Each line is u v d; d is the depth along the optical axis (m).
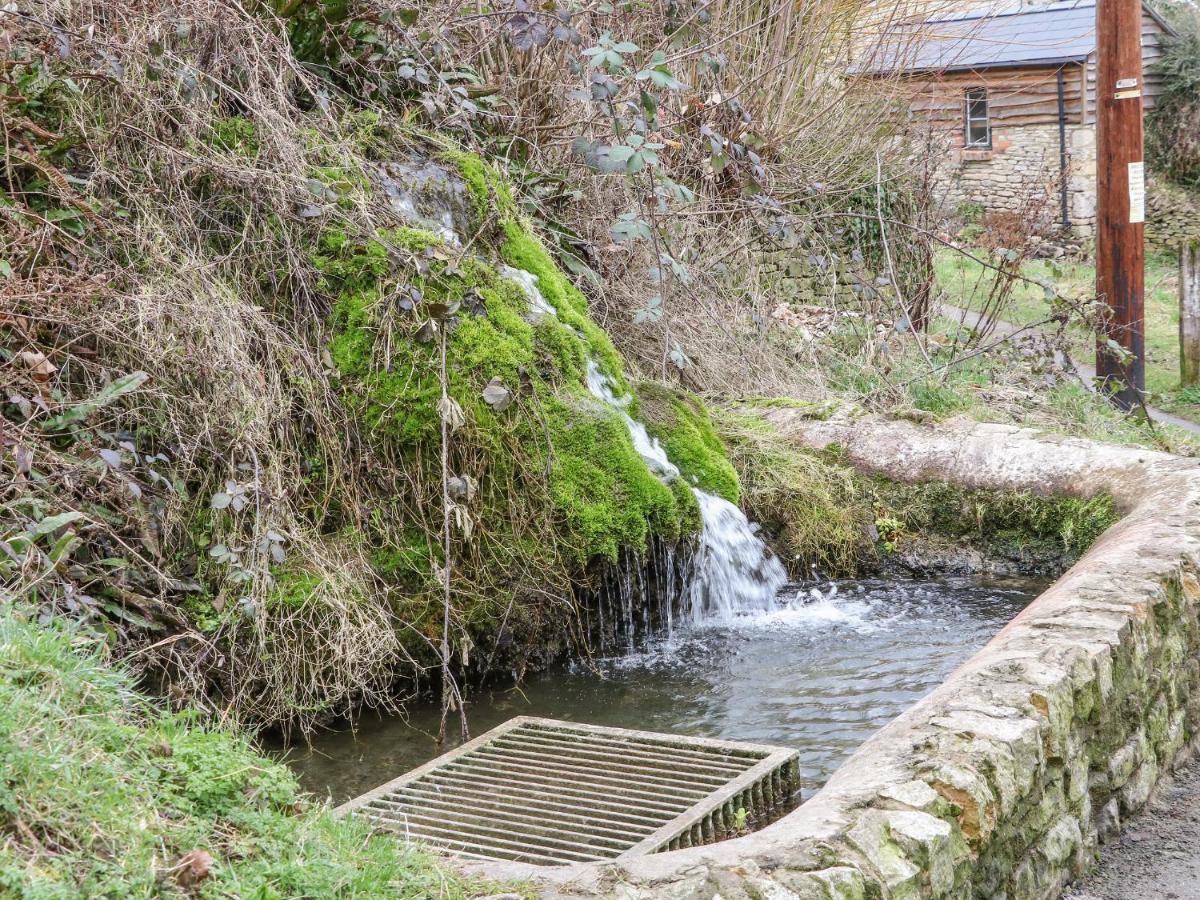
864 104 10.88
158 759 2.70
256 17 5.67
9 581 3.78
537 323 5.69
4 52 4.82
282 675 4.45
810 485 6.80
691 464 6.32
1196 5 24.73
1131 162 9.77
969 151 21.67
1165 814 4.04
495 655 5.16
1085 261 16.34
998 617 5.89
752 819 3.65
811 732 4.50
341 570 4.69
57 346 4.57
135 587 4.30
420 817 3.49
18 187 4.89
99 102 5.19
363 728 4.62
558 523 5.27
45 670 2.74
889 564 6.81
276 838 2.60
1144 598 4.16
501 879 2.62
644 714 4.75
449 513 4.92
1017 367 9.12
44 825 2.29
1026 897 3.20
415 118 6.59
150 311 4.61
